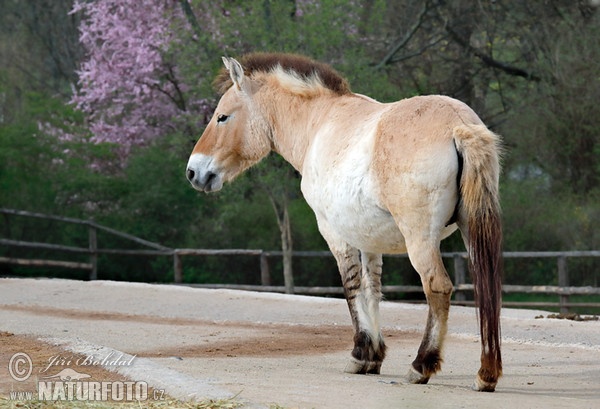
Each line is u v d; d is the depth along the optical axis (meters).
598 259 19.31
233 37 18.34
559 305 16.44
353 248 8.05
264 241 21.05
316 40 17.70
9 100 27.14
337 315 12.63
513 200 19.95
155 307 13.63
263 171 18.14
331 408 5.74
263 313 12.92
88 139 23.47
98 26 22.55
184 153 19.89
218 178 9.08
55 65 31.61
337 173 7.65
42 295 14.81
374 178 7.21
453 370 8.30
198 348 9.61
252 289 18.75
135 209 22.22
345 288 8.11
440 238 6.97
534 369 8.44
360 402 6.02
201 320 12.41
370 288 8.12
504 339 10.52
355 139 7.59
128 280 22.16
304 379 7.25
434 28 23.17
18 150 22.09
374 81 18.30
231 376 7.21
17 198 22.31
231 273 21.38
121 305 13.87
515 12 22.98
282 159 17.86
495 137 6.77
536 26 22.83
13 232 22.42
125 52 22.31
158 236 22.25
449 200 6.86
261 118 8.91
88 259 22.20
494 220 6.62
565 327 11.14
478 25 22.80
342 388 6.72
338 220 7.73
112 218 22.34
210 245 21.55
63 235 22.33
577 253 16.23
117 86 22.12
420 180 6.86
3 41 30.55
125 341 10.01
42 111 23.83
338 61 18.75
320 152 8.03
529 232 19.67
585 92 21.44
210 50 18.83
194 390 6.20
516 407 5.94
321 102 8.48
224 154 9.05
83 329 10.92
